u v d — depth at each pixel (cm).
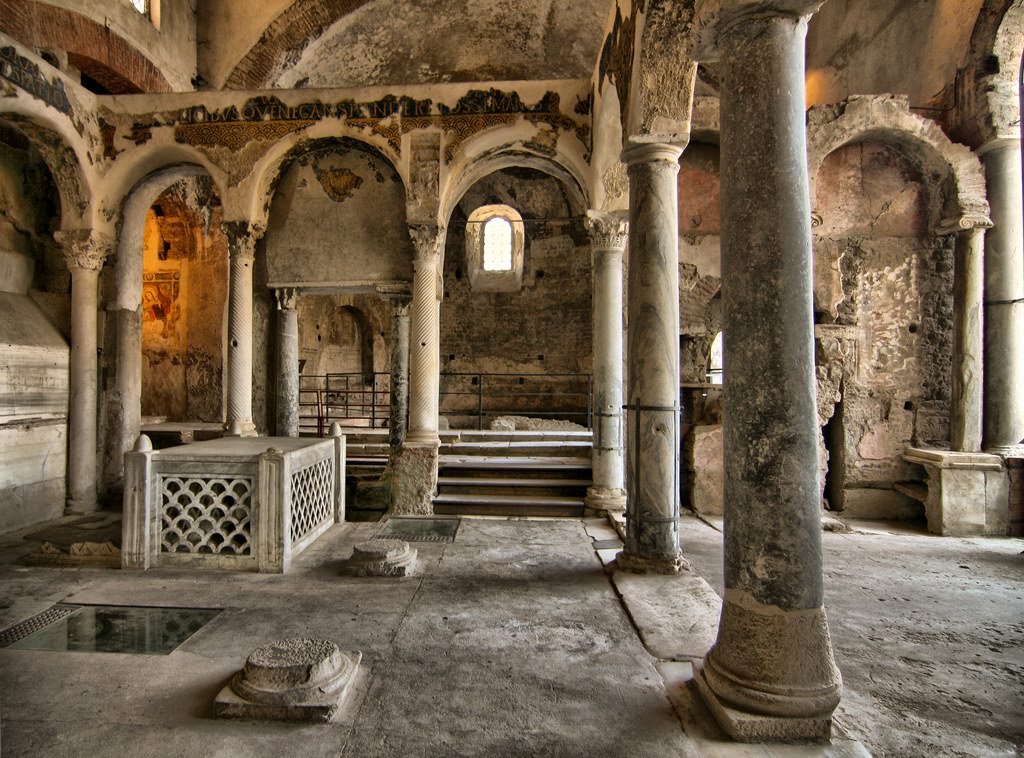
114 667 339
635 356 507
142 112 786
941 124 805
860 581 543
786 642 270
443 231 802
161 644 369
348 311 1543
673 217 502
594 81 725
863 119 786
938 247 823
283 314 854
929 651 392
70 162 752
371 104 769
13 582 476
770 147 281
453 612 424
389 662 347
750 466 279
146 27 944
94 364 786
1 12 702
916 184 827
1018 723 304
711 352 1034
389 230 829
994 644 403
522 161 833
